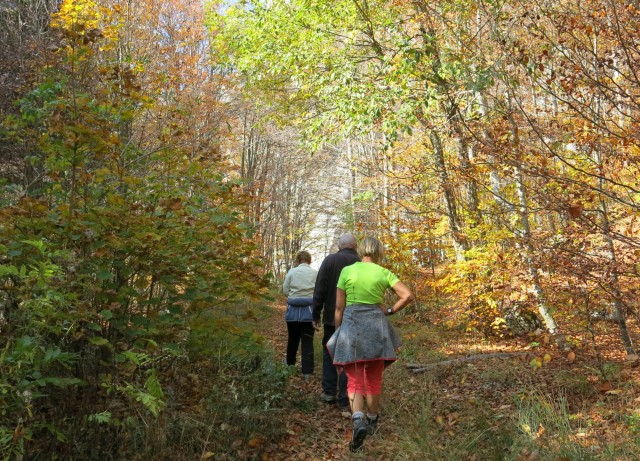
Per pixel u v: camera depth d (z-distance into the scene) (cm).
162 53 1451
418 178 1078
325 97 1157
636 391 546
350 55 1253
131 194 483
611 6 508
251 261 530
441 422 484
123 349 430
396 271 1136
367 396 480
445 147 1122
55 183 471
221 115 1553
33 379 344
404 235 1134
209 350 551
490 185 888
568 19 549
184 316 510
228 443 433
